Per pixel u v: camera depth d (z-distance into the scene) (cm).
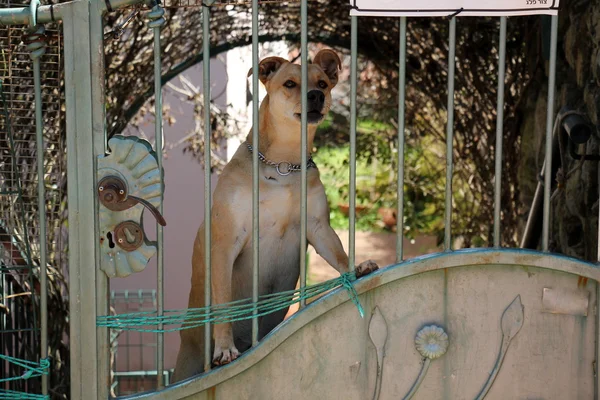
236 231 328
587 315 250
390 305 251
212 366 296
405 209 702
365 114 760
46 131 351
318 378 252
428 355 251
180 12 524
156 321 250
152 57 522
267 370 250
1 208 333
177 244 649
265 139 340
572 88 390
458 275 252
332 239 341
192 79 671
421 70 571
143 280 646
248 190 326
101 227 246
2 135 328
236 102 675
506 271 251
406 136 660
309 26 576
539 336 253
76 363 247
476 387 254
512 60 502
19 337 397
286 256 353
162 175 247
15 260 345
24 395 255
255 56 248
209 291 253
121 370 641
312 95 337
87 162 243
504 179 510
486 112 527
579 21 368
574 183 363
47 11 241
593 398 252
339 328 251
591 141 340
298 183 333
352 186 249
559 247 386
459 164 579
